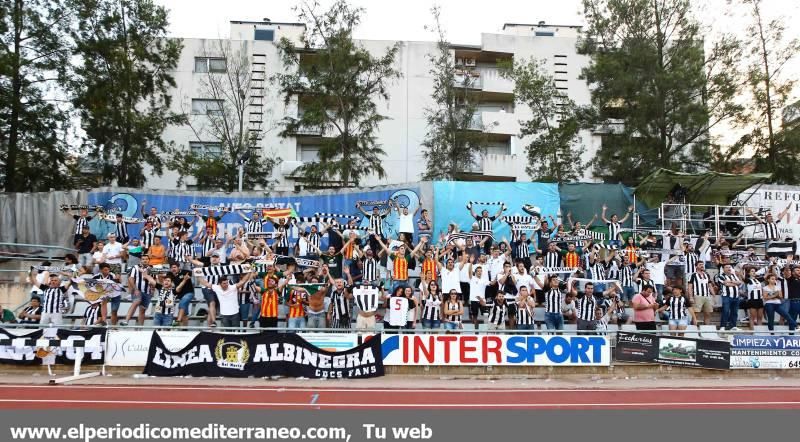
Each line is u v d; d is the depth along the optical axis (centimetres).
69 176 2686
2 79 2392
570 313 1633
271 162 3206
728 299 1684
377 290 1498
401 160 3750
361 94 2644
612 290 1627
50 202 2123
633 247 1877
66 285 1527
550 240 1842
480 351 1349
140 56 2578
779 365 1406
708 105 2498
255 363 1305
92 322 1516
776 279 1694
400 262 1672
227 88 3569
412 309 1543
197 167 2952
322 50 2577
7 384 1205
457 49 3938
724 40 2519
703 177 2114
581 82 3966
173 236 1817
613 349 1409
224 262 1848
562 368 1363
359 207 2042
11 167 2473
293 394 1148
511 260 1861
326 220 2102
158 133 2716
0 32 2367
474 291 1628
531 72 3036
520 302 1503
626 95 2566
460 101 3212
